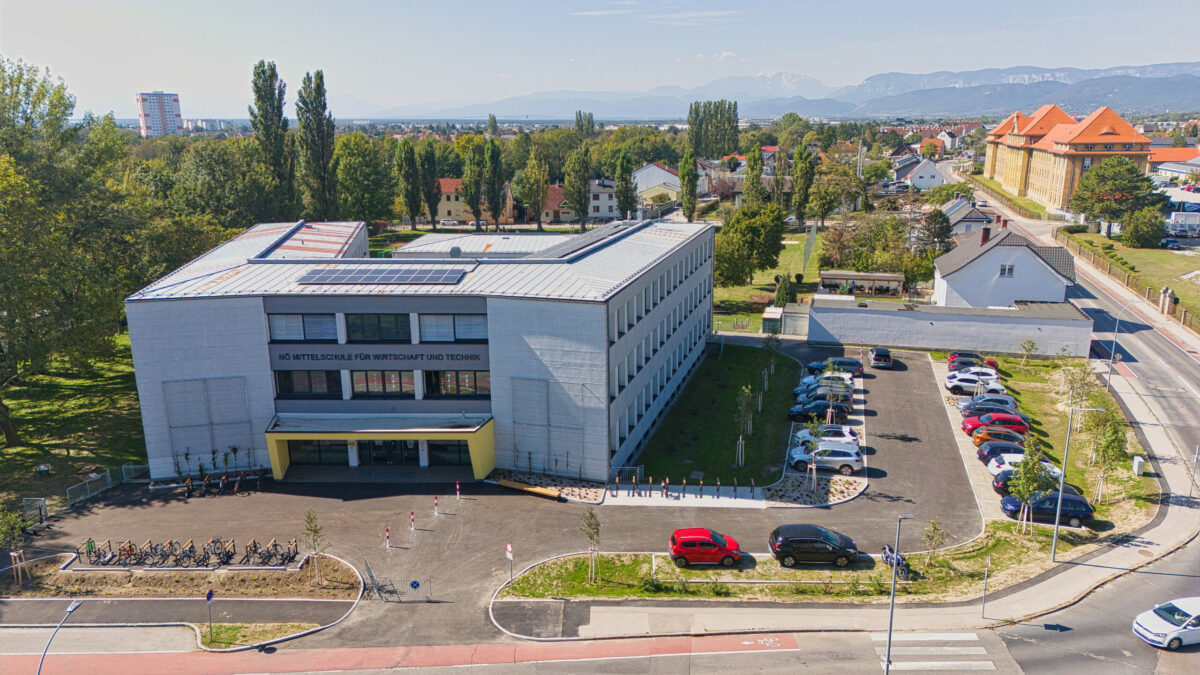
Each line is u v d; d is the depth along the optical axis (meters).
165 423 51.25
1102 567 40.31
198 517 46.44
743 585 39.12
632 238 71.12
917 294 102.81
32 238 56.72
